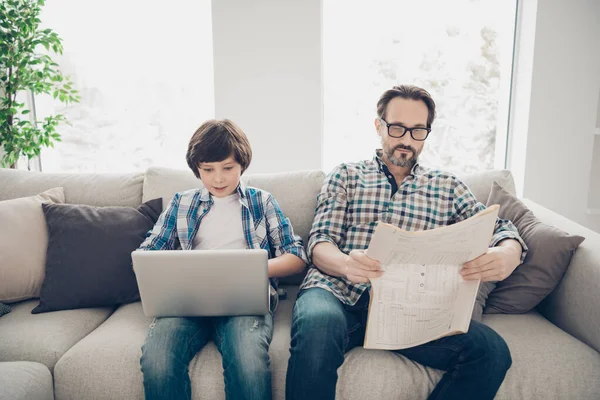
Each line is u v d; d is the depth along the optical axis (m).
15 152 2.09
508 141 2.42
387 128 1.35
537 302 1.28
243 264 1.02
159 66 2.33
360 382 1.07
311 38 2.16
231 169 1.29
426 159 2.47
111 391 1.08
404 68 2.35
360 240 1.35
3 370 1.04
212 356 1.13
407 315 1.06
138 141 2.42
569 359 1.09
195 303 1.07
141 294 1.06
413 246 0.98
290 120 2.24
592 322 1.14
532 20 2.20
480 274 1.06
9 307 1.35
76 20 2.27
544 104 2.26
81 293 1.36
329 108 2.39
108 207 1.50
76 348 1.14
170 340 1.06
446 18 2.30
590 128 2.30
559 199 2.37
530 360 1.09
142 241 1.45
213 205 1.39
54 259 1.38
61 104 2.38
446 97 2.39
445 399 1.03
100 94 2.36
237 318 1.13
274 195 1.58
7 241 1.37
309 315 1.07
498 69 2.36
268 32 2.15
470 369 1.02
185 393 1.02
